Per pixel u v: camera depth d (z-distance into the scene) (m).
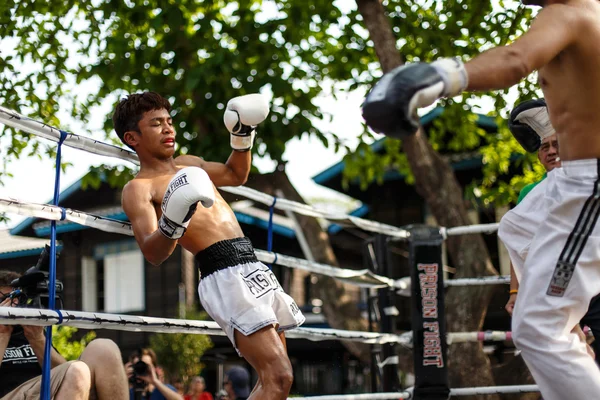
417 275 4.36
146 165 2.71
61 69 7.68
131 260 15.66
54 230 2.58
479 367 6.44
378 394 4.08
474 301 6.75
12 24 7.36
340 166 13.29
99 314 2.61
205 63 6.99
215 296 2.54
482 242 6.99
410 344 4.48
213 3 7.73
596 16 1.77
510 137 8.04
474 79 1.53
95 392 2.85
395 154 9.29
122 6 7.59
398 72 1.49
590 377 1.82
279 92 7.30
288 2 8.04
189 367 12.48
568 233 1.87
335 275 4.04
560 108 1.89
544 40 1.64
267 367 2.45
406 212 13.45
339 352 15.89
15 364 2.86
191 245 2.60
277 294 2.61
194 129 7.46
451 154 12.25
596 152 1.86
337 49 8.54
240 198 4.62
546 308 1.87
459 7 7.36
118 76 7.46
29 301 2.67
